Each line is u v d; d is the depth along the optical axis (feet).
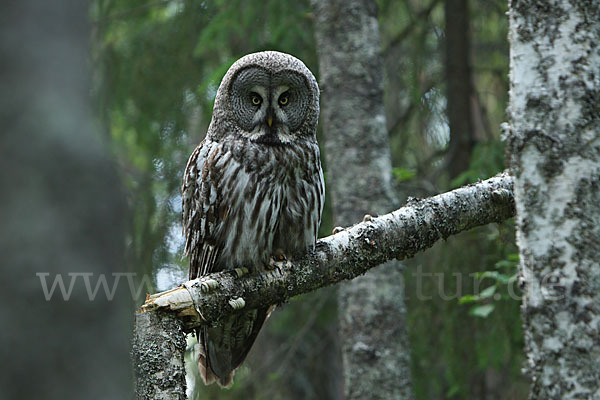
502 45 50.55
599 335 16.46
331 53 38.91
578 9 17.16
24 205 8.60
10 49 8.80
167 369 19.63
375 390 36.52
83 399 8.66
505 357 41.70
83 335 8.78
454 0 49.75
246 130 26.04
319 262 23.56
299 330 49.47
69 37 9.17
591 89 17.03
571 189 16.92
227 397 48.24
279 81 26.37
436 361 43.19
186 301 20.65
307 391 51.24
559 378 16.63
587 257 16.70
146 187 45.37
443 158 50.44
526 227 17.37
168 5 47.93
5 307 8.39
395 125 49.83
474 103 54.75
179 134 47.03
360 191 37.70
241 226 24.81
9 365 8.36
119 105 46.75
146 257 43.27
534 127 17.31
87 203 8.97
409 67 49.75
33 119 8.77
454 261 42.24
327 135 38.83
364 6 39.17
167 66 47.39
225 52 46.96
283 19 44.06
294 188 25.44
